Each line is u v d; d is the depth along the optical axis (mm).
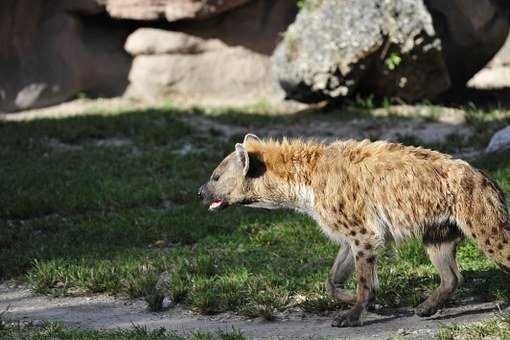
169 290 13625
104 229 17109
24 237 17047
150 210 18688
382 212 11305
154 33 30109
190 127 25766
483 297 12297
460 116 25984
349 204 11383
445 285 11531
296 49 26969
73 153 23422
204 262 14500
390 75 26562
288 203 12016
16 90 29953
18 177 20938
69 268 14789
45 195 19484
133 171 21703
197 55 30406
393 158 11328
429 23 25609
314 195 11656
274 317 12289
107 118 26891
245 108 28531
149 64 30219
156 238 16656
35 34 30297
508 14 27484
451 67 27688
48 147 24188
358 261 11445
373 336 10891
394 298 12430
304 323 11914
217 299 12945
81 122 26406
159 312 12922
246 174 11984
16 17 29781
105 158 22844
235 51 30484
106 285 14039
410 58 26109
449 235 11414
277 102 29312
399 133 24484
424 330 10984
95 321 12578
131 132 25797
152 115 27234
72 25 30344
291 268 14219
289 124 26328
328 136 24797
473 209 10922
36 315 13062
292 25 27328
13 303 13836
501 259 10953
